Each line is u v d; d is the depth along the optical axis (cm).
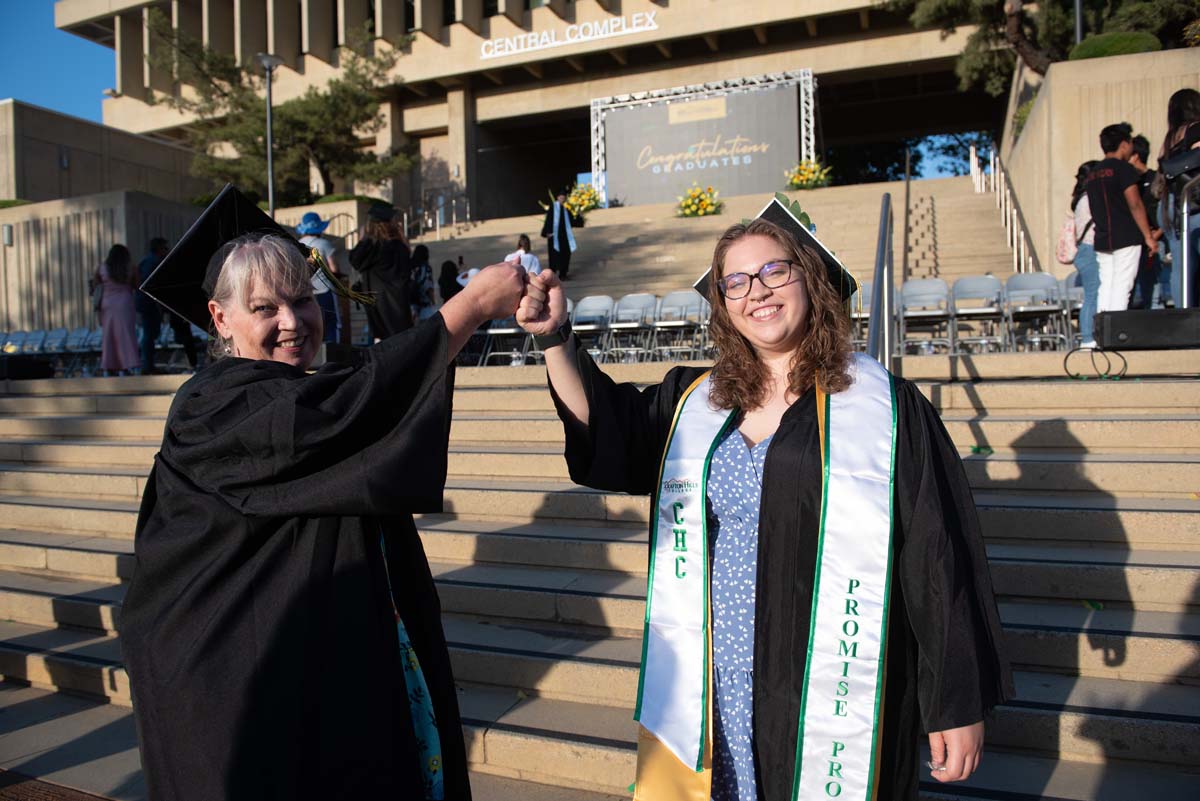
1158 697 277
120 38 3030
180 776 143
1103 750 265
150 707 148
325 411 149
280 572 154
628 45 2467
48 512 552
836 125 3067
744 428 199
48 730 354
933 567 168
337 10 2827
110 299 930
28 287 1758
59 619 444
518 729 305
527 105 2734
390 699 153
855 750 170
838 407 184
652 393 221
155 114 3027
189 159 2403
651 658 189
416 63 2678
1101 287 602
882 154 3653
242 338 176
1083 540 354
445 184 2817
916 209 1476
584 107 2709
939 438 186
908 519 174
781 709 175
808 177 1816
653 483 209
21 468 649
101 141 2180
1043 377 511
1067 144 1116
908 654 179
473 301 164
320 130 2186
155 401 712
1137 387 447
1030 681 293
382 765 149
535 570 406
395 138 2794
